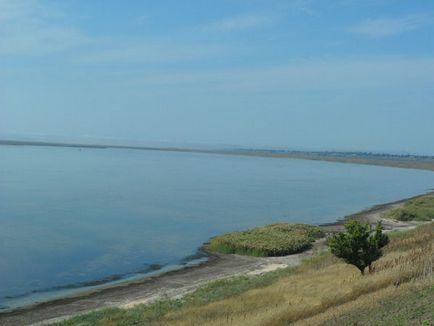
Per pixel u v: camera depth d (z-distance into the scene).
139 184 126.50
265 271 42.41
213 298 30.95
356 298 22.80
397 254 34.53
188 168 199.50
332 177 174.38
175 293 35.91
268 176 169.75
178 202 94.88
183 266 46.62
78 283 40.91
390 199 109.12
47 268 45.47
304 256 49.12
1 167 165.25
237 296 29.58
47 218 71.44
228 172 184.62
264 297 28.05
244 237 54.91
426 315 15.73
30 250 52.03
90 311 31.89
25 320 31.20
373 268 30.61
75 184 119.88
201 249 54.31
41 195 96.88
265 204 95.50
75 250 52.75
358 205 96.81
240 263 46.97
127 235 61.69
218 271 43.81
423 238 40.59
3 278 41.88
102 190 109.75
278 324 21.50
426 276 23.72
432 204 84.19
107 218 73.69
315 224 71.88
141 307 30.94
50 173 149.50
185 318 25.58
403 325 15.36
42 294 37.53
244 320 22.81
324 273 34.19
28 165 180.25
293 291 28.72
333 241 30.56
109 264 47.38
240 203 96.12
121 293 37.41
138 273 44.22
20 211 76.56
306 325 19.62
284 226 60.56
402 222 72.44
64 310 33.28
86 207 83.44
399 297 19.50
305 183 145.00
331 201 102.75
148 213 79.88
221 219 76.38
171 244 56.91
